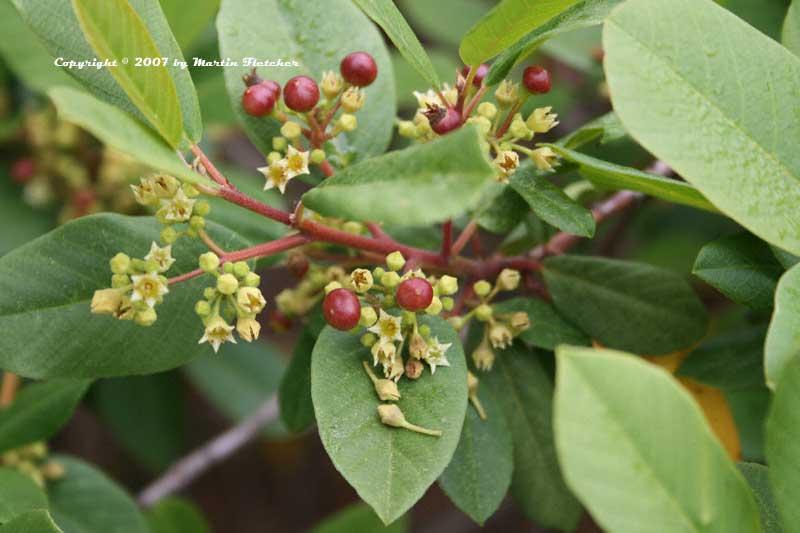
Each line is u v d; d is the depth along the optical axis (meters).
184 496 0.92
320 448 0.93
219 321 0.35
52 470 0.45
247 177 0.55
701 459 0.30
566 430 0.29
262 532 0.92
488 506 0.38
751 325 0.45
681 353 0.41
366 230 0.42
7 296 0.36
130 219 0.37
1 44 0.49
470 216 0.41
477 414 0.39
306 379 0.42
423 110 0.37
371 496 0.34
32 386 0.44
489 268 0.41
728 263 0.36
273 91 0.37
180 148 0.36
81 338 0.37
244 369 0.64
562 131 0.64
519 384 0.41
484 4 0.64
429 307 0.36
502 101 0.37
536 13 0.35
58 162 0.54
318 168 0.41
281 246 0.36
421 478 0.34
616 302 0.40
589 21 0.37
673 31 0.34
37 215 0.56
